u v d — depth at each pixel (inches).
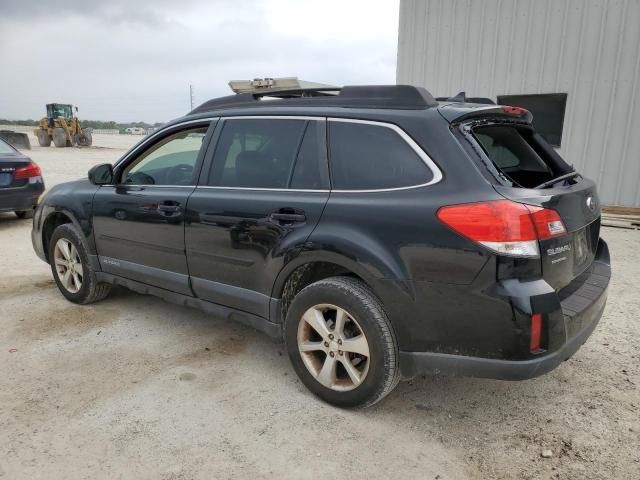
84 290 172.6
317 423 108.4
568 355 97.4
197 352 142.6
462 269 92.4
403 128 104.5
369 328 103.4
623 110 330.0
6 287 198.4
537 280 91.4
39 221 186.4
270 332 123.6
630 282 199.2
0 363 134.6
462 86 385.4
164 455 97.7
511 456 98.4
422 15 394.3
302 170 117.9
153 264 148.0
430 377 129.3
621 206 341.1
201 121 141.9
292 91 134.3
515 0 352.8
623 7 318.0
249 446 100.6
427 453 99.2
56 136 1259.2
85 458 96.7
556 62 346.3
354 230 104.6
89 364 134.7
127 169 160.4
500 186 93.2
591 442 102.3
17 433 104.1
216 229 128.4
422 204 97.4
